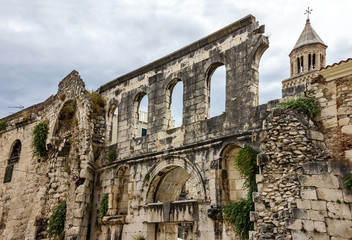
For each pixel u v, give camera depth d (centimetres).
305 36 6166
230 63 2259
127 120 2908
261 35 2136
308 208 1448
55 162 3462
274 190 1555
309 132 1589
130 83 2983
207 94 2389
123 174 2888
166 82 2656
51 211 3288
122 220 2642
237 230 1897
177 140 2439
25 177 3856
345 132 1566
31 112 4134
